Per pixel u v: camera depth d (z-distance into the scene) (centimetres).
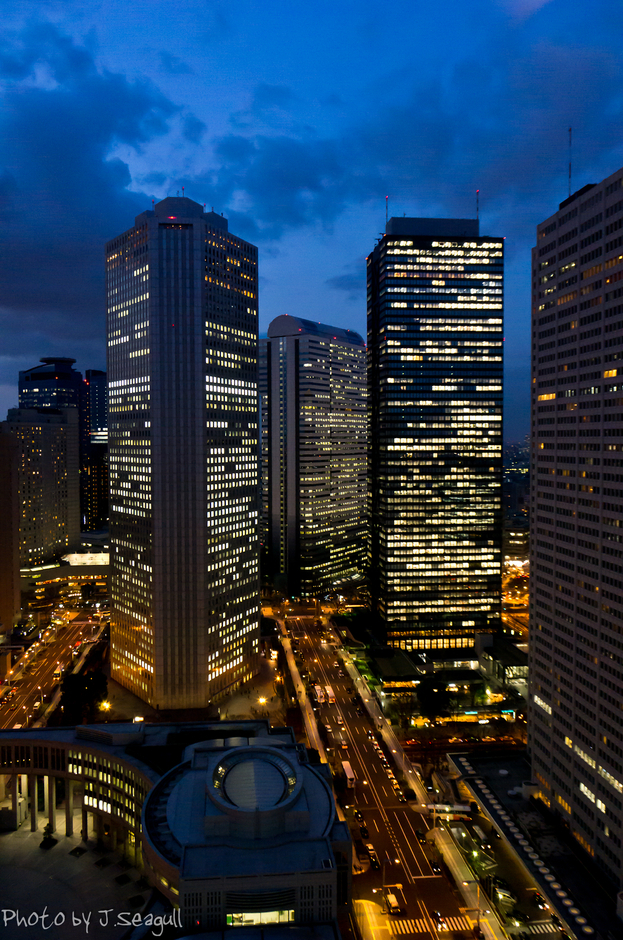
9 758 13138
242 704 19662
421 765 15962
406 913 10612
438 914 10575
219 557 19938
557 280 14238
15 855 12288
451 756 16200
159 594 19038
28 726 17900
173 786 10462
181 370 19000
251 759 10488
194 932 8075
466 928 10294
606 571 12038
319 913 8269
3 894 11119
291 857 8550
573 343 13538
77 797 14800
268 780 9831
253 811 8881
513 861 12362
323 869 8262
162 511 19012
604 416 12300
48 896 11062
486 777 15188
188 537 19100
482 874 11662
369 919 10444
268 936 7956
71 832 13012
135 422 19962
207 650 19350
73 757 12781
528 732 15138
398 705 19688
